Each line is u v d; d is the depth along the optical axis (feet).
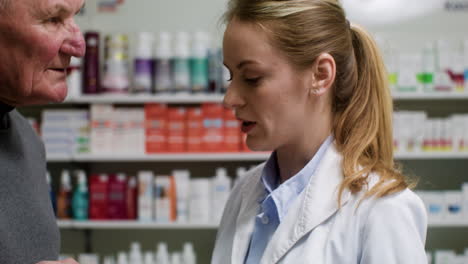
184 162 11.42
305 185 3.87
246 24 3.56
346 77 3.87
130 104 11.28
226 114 10.12
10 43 3.53
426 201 10.11
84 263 10.34
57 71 3.86
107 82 10.23
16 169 4.07
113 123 10.17
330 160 3.83
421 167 11.35
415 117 10.09
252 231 4.04
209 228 11.43
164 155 10.03
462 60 10.13
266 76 3.57
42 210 4.25
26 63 3.59
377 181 3.61
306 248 3.64
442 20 11.28
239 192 4.58
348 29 3.92
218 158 10.03
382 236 3.41
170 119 10.16
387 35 11.30
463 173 11.31
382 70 3.96
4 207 3.85
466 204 10.07
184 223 10.07
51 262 3.41
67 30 3.75
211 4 11.41
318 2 3.70
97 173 11.39
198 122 10.13
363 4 11.34
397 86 10.11
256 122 3.70
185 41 10.25
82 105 11.28
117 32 11.39
